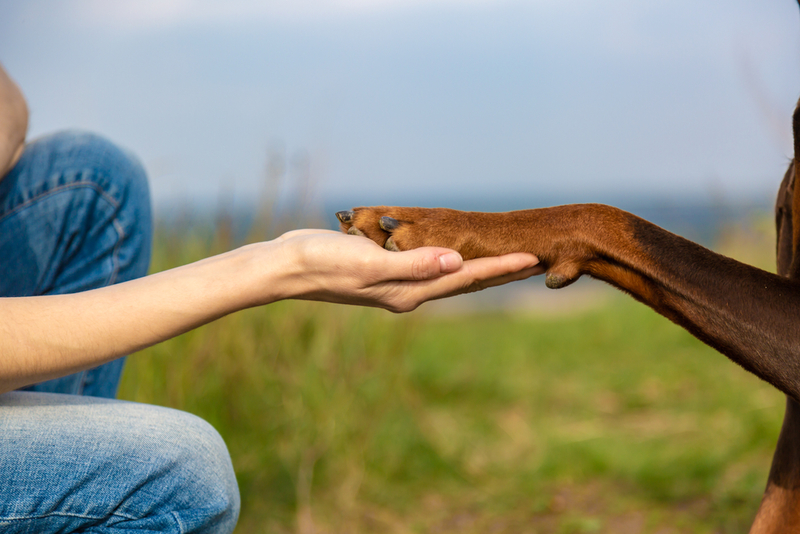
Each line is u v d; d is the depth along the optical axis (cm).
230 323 329
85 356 125
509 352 551
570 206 177
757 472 308
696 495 305
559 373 505
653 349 543
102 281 198
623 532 281
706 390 428
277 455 320
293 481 314
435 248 146
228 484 150
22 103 183
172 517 138
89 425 135
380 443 351
